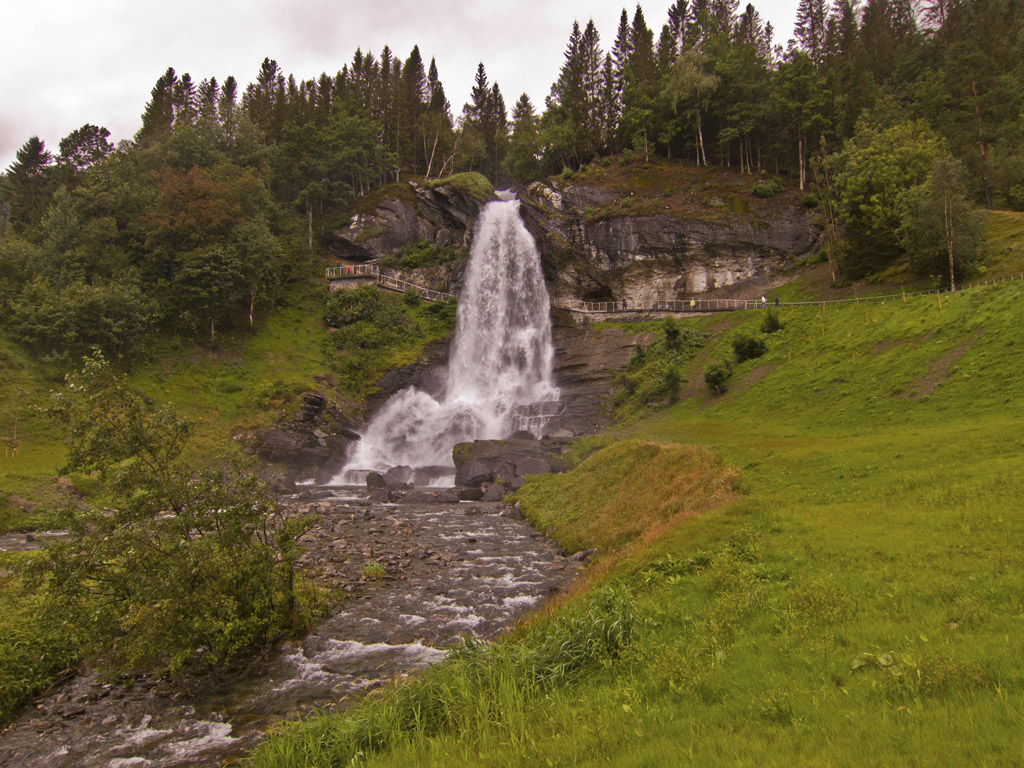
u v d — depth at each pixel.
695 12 109.06
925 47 85.12
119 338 55.94
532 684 9.67
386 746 8.73
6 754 10.41
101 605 12.97
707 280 71.81
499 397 67.50
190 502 14.41
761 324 58.25
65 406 13.93
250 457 15.62
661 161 89.06
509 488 41.31
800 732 6.49
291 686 12.64
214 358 61.25
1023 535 12.75
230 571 13.79
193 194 64.75
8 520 30.09
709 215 73.06
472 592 18.77
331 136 86.19
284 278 72.94
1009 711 5.98
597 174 84.88
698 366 58.03
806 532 16.03
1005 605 9.20
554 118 101.88
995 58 75.50
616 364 64.50
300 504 37.25
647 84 95.31
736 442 34.31
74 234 63.97
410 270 79.00
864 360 44.38
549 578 20.23
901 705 6.65
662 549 17.12
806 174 82.19
